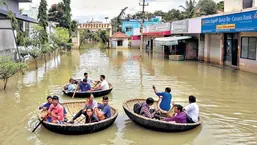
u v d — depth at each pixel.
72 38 52.59
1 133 7.90
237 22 18.30
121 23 61.25
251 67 19.00
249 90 13.55
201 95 12.54
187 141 7.41
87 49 49.28
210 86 14.53
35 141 7.35
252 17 16.48
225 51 23.31
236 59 21.73
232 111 10.12
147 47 45.12
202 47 26.98
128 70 20.89
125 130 8.12
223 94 12.73
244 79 16.42
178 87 14.30
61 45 38.75
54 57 31.09
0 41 20.20
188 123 7.86
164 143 7.28
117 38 52.88
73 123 8.10
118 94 12.73
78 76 18.02
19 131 8.04
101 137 7.62
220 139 7.56
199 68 21.53
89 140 7.43
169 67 22.33
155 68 21.83
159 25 36.84
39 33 26.97
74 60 28.83
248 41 19.25
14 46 22.66
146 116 8.20
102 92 12.01
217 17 21.09
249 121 9.04
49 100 8.44
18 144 7.18
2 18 18.69
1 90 13.41
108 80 16.47
